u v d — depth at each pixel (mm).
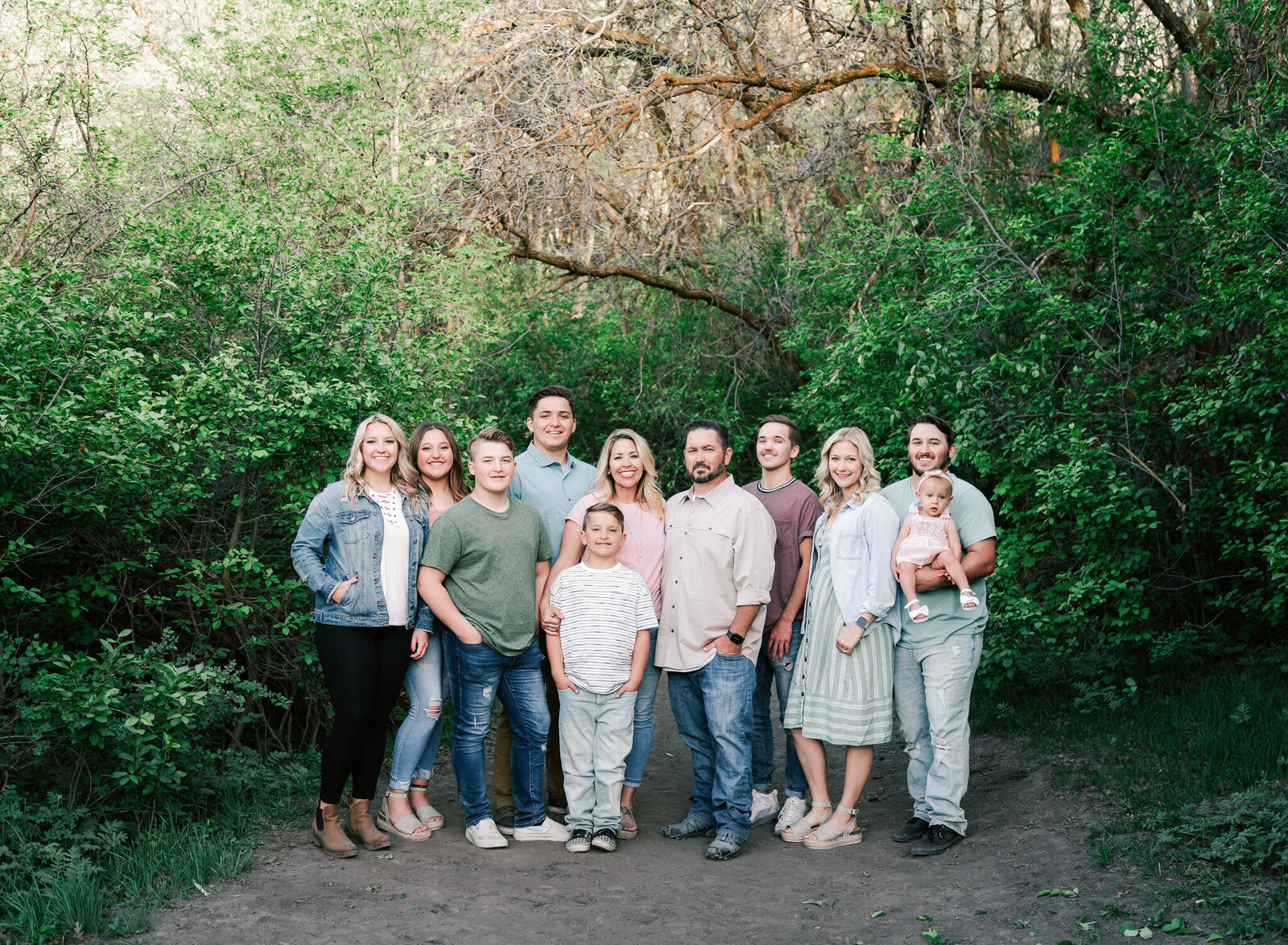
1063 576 6168
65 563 4887
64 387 4387
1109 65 7379
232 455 4984
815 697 4535
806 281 9789
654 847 4500
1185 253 6500
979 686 6711
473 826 4387
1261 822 3969
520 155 9242
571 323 12422
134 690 4277
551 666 4473
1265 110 6000
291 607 5438
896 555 4422
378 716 4262
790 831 4605
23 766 4062
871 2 9570
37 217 5695
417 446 4621
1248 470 5367
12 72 5695
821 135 10516
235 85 7535
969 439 6355
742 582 4410
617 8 9531
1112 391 6273
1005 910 3641
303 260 5609
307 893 3750
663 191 10898
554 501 4789
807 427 10859
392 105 7895
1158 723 5465
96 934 3311
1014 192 8484
